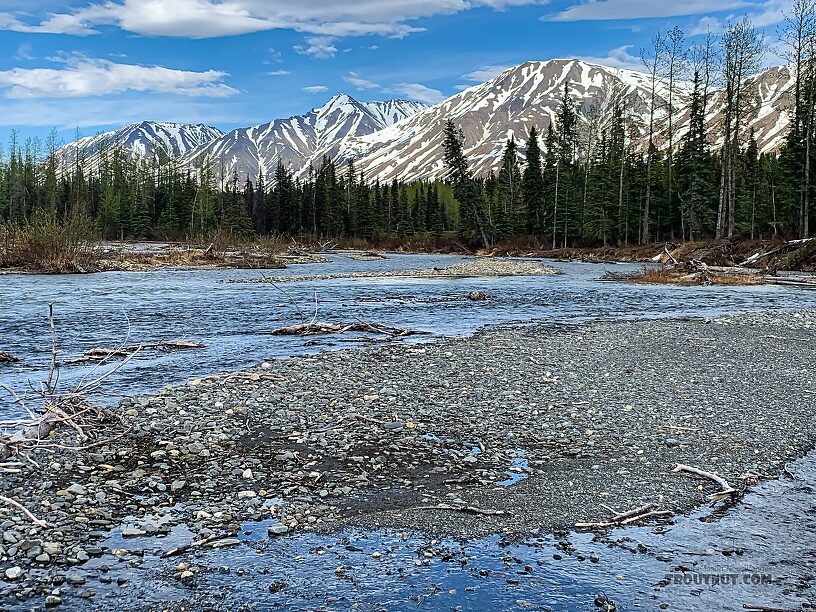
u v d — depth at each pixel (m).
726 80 58.28
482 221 86.62
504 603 5.64
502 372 14.42
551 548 6.68
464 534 6.96
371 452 9.42
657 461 9.21
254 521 7.16
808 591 5.91
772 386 13.41
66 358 15.80
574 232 81.38
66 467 8.35
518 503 7.79
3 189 105.19
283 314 24.39
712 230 72.06
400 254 83.62
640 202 75.50
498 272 50.12
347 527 7.08
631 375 14.28
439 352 16.59
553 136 85.25
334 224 109.06
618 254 66.56
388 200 114.44
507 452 9.54
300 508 7.52
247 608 5.51
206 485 8.05
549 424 10.80
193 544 6.56
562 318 23.88
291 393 12.27
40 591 5.64
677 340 18.56
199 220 108.06
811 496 8.03
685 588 5.93
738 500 7.91
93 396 11.91
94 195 123.31
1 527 6.63
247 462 8.88
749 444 9.89
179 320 22.61
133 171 129.25
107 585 5.78
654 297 31.62
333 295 31.78
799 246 47.94
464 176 85.62
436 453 9.46
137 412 10.75
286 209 116.44
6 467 8.14
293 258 66.81
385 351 16.64
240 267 53.91
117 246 75.69
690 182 69.25
